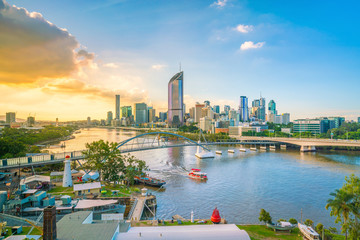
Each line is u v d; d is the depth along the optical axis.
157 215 93.06
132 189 117.56
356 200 57.28
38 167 147.62
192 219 77.19
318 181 144.12
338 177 154.25
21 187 83.81
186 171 174.12
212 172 172.00
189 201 109.50
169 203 107.06
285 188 129.50
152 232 52.56
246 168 186.88
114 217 72.88
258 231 70.75
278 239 64.50
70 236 47.38
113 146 132.62
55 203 83.31
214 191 124.88
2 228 59.06
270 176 158.50
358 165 197.88
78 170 152.75
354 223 57.25
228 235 51.75
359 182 58.16
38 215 74.94
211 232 52.88
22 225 66.31
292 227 70.75
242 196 116.38
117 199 95.81
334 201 57.59
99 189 102.00
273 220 87.19
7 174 124.44
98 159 126.62
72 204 81.00
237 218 89.81
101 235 48.12
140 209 88.50
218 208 100.31
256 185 136.12
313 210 97.81
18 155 161.62
